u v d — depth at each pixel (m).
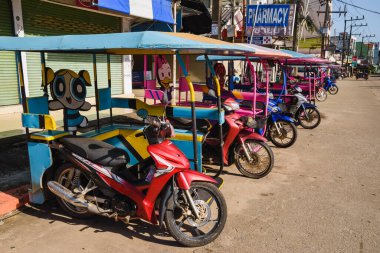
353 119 11.14
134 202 3.49
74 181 3.73
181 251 3.27
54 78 4.16
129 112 9.77
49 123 3.58
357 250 3.32
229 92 7.21
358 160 6.34
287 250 3.30
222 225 3.36
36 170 3.82
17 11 8.27
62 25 9.66
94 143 3.77
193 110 3.64
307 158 6.45
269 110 6.80
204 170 5.24
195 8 13.16
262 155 5.48
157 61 6.44
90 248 3.28
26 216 3.87
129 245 3.35
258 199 4.49
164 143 3.35
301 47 33.97
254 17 14.19
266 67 7.07
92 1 8.66
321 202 4.41
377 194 4.70
